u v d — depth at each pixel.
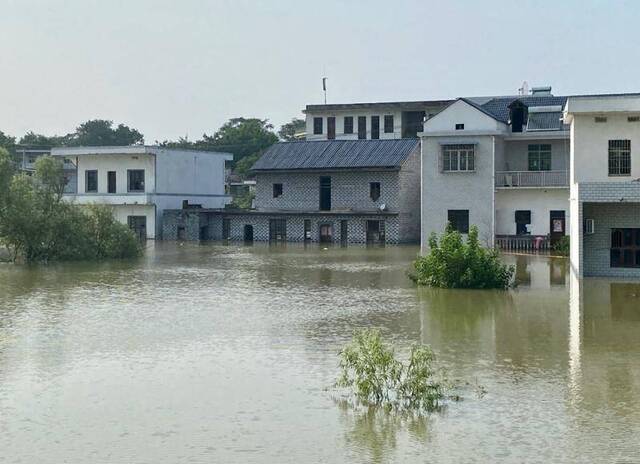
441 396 16.02
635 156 35.59
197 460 12.92
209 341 21.25
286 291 31.19
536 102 55.25
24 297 29.38
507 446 13.41
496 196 51.62
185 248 56.06
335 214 61.09
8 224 42.38
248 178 88.00
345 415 14.98
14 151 92.25
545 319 24.41
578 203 33.28
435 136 52.22
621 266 34.66
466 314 25.38
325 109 74.25
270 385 16.94
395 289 31.56
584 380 17.23
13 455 13.13
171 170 67.19
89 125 128.50
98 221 46.00
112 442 13.69
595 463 12.70
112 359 19.22
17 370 18.20
